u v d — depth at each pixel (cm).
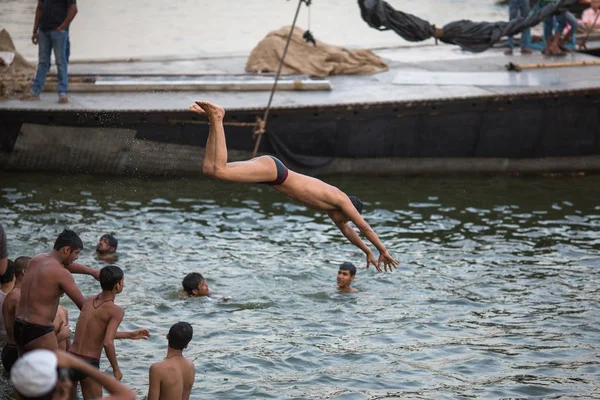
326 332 2105
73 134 3409
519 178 3700
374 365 1916
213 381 1800
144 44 5581
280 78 3903
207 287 2314
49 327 1653
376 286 2459
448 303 2336
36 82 3509
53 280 1641
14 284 1892
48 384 792
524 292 2438
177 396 1530
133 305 2223
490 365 1931
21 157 3441
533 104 3622
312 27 6412
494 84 3778
